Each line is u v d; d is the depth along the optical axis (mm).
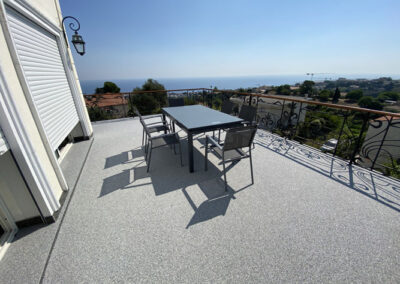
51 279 1068
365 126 2268
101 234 1389
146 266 1145
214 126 2209
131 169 2395
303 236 1349
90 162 2604
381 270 1102
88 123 3697
